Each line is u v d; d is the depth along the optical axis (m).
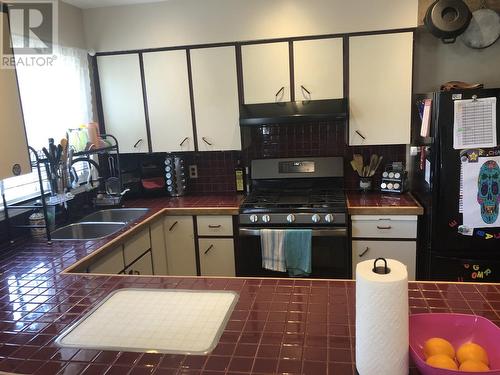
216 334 1.31
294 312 1.43
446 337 1.20
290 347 1.22
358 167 3.35
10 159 2.02
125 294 1.65
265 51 3.14
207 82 3.27
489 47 3.09
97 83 3.44
